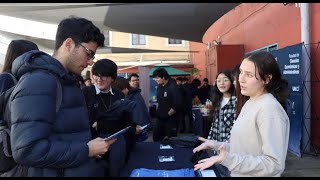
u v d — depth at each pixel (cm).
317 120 650
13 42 222
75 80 176
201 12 977
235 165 179
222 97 407
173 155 303
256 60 193
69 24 178
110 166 229
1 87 180
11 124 159
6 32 1614
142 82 932
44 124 156
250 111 195
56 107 165
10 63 217
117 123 273
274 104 188
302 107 642
